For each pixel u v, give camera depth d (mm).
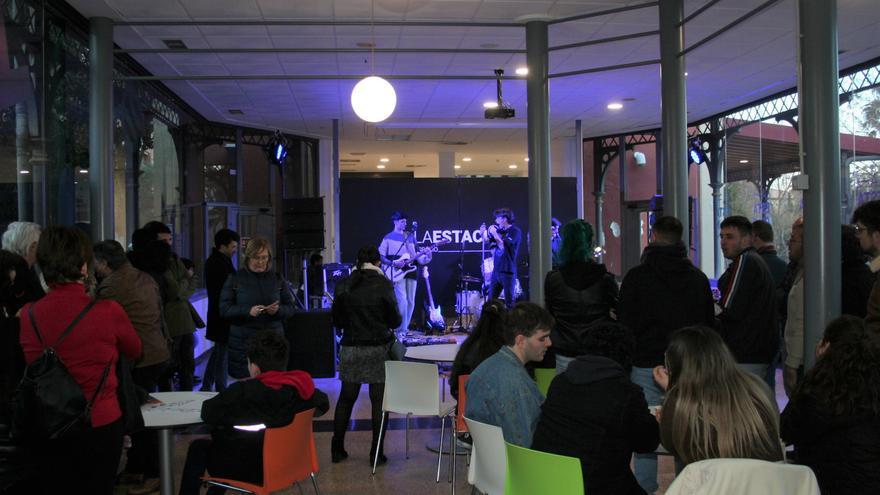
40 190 6406
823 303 4074
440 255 14055
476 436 3115
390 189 14047
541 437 2734
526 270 14094
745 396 2375
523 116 14289
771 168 12352
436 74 10297
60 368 2777
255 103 12312
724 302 4020
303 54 9078
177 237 11867
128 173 9242
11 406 3008
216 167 14297
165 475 3883
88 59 7645
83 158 7484
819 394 2578
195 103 12188
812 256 4109
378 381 5180
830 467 2562
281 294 5871
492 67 9922
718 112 13797
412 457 5383
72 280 2953
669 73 6668
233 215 14109
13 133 5855
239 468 3500
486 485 3148
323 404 3701
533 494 2672
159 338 4496
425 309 12156
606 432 2600
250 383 3475
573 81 10914
